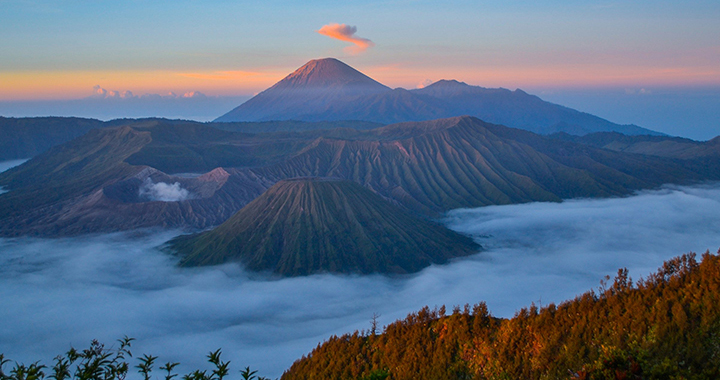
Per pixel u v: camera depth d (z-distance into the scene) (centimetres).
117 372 1656
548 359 3531
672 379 2780
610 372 2902
